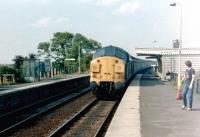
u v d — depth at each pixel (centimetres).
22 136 1461
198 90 2595
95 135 1365
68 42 9281
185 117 1605
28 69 5066
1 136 1429
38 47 9169
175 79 4044
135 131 1308
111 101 2698
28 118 1780
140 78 5012
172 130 1319
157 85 3612
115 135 1242
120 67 2755
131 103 2130
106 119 1769
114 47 2936
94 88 2786
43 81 5053
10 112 2038
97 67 2772
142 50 4603
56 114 2075
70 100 2770
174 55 4519
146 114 1702
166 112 1761
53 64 8656
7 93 2130
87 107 2259
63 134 1512
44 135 1493
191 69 1781
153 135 1234
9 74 4694
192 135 1231
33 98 2612
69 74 7538
